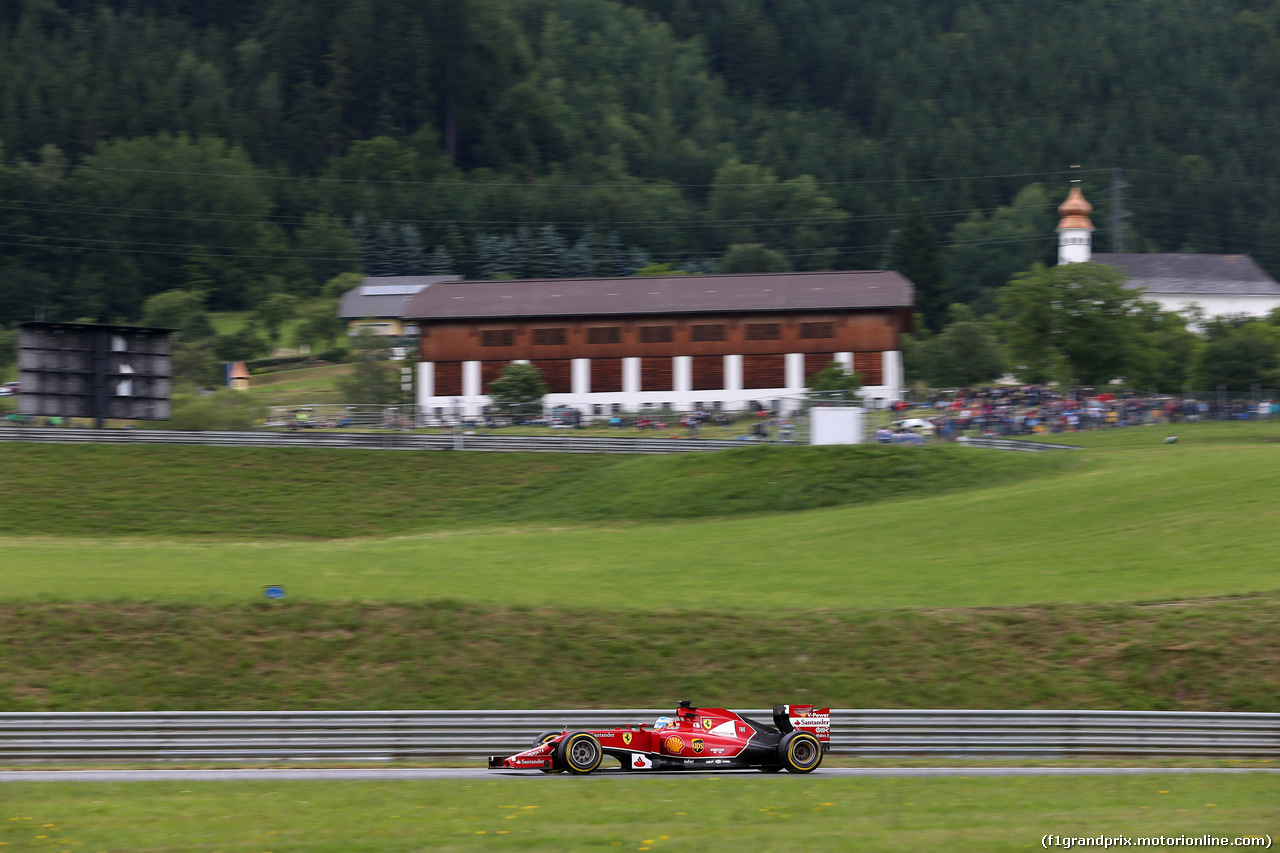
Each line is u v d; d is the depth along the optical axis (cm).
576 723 8869
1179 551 14212
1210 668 10481
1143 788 7294
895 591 13038
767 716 8550
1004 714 8981
